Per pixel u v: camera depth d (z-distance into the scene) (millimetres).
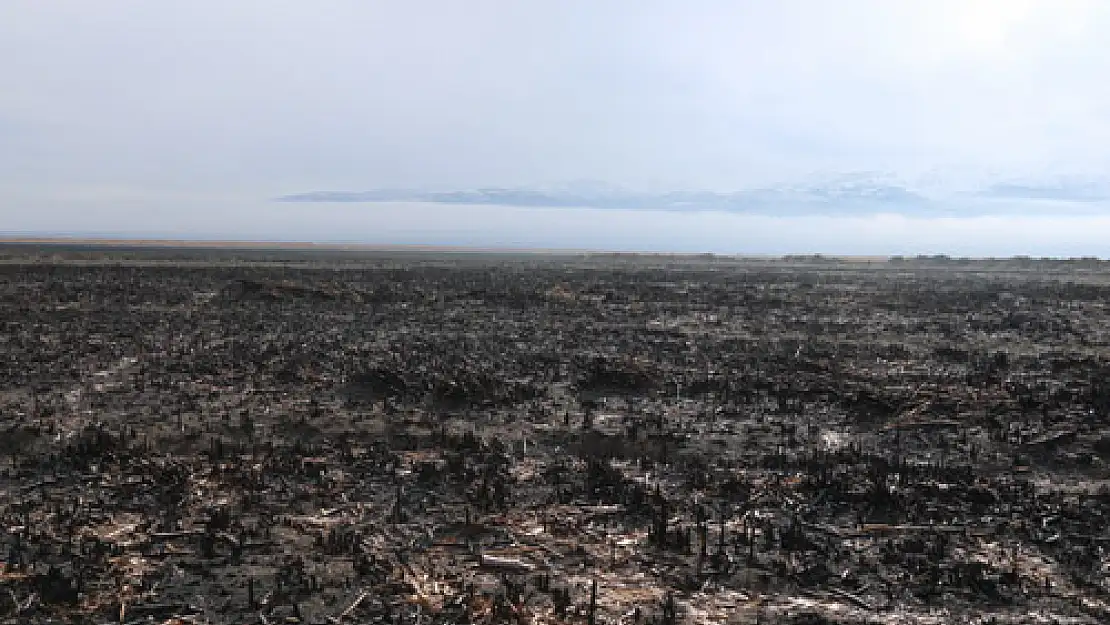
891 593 9094
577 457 14164
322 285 40656
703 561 9828
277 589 8891
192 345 24078
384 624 8195
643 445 14836
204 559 9656
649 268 79438
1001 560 9961
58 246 115875
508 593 8820
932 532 10805
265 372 20266
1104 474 13125
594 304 38531
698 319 33250
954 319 33531
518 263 89312
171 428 15305
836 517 11352
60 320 29031
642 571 9562
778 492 12281
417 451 14289
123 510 11156
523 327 29844
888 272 74062
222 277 49875
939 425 15680
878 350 24844
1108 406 16219
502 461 13695
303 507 11438
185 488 11961
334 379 19531
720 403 17922
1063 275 69750
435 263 83062
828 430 15852
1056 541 10477
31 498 11555
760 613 8586
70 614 8273
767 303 39844
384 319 31469
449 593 8891
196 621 8180
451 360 22438
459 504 11672
